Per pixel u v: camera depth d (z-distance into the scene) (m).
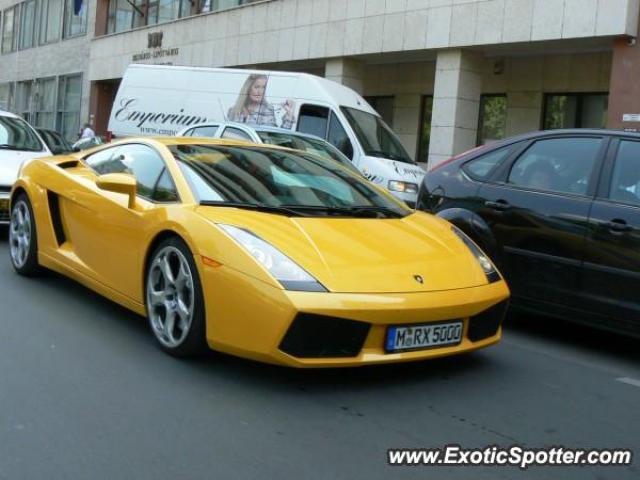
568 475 3.28
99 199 5.35
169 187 4.83
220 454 3.30
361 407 3.92
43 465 3.14
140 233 4.76
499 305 4.48
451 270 4.36
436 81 16.25
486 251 5.79
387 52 17.31
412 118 19.53
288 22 19.95
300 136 10.94
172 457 3.26
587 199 5.30
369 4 17.61
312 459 3.29
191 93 14.61
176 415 3.72
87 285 5.55
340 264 4.03
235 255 4.02
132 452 3.29
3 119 9.95
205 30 23.30
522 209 5.61
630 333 5.00
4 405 3.78
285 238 4.15
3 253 7.93
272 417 3.73
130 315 5.56
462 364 4.83
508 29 14.75
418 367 4.68
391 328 3.94
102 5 30.80
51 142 17.16
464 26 15.54
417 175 12.29
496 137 17.81
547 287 5.42
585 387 4.56
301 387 4.16
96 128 31.05
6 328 5.09
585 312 5.21
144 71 15.52
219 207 4.52
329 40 18.69
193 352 4.39
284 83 13.32
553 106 16.66
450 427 3.74
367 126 12.91
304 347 3.78
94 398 3.91
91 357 4.55
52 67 35.03
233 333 3.98
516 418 3.92
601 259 5.10
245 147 5.56
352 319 3.82
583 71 15.88
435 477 3.18
